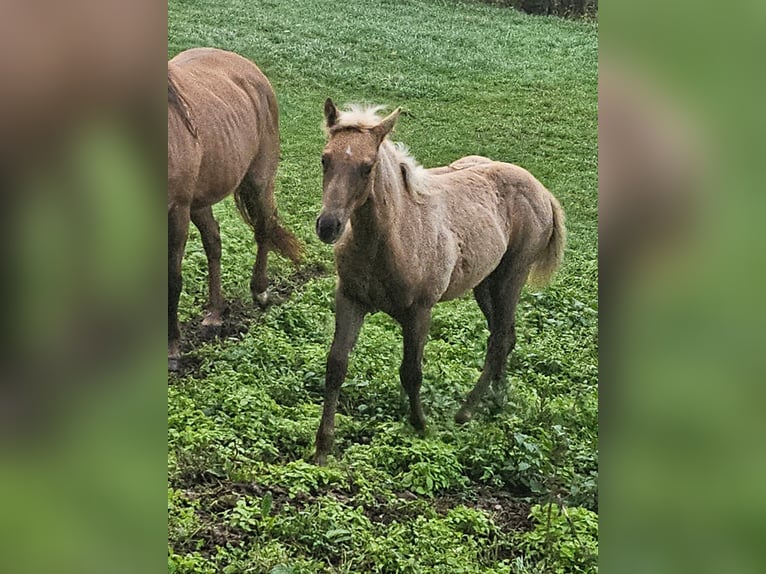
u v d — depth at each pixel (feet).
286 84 46.91
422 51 55.21
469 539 13.33
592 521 14.01
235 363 18.89
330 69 50.19
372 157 14.26
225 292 23.35
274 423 16.16
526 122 45.27
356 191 14.17
